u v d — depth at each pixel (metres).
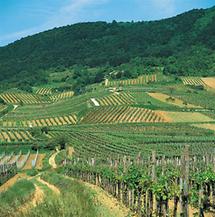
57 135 163.38
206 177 34.12
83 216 22.56
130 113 195.25
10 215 25.59
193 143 126.88
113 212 34.31
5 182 67.00
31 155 135.12
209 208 34.75
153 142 134.62
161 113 190.88
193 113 191.75
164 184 30.88
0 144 149.25
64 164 92.25
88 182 65.69
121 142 134.38
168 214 30.52
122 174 42.12
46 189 45.91
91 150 121.50
